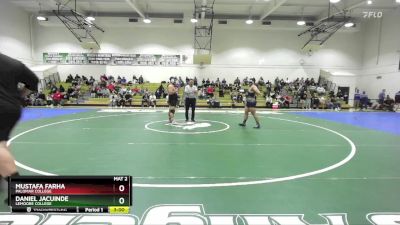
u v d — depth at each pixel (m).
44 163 5.12
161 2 19.84
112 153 5.93
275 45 24.08
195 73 24.09
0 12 19.23
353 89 23.25
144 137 7.79
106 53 23.66
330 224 2.95
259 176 4.52
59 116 13.00
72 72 23.75
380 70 22.30
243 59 24.06
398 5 19.33
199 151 6.21
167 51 23.84
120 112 15.36
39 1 19.67
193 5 20.67
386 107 20.03
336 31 22.45
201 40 23.75
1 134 2.45
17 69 2.56
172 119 10.81
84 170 4.73
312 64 24.30
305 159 5.64
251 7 20.78
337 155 6.01
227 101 21.06
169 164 5.16
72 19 22.14
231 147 6.66
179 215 3.10
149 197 3.59
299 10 21.38
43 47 23.48
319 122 12.03
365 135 8.66
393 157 5.87
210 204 3.40
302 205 3.41
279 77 24.30
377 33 22.64
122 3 20.22
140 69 23.91
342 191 3.89
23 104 2.77
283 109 20.44
